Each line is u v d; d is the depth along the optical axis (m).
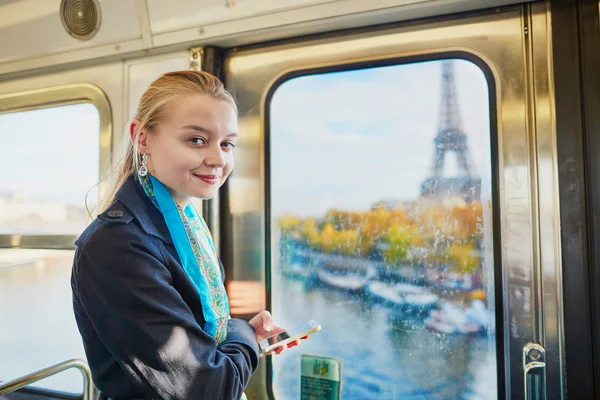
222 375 0.78
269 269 1.55
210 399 0.76
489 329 1.31
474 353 1.33
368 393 1.43
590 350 1.20
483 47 1.33
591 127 1.22
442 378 1.36
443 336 1.36
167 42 1.58
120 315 0.74
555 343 1.24
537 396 1.24
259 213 1.56
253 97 1.58
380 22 1.42
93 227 0.82
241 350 0.89
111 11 1.62
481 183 1.33
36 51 1.79
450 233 1.35
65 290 1.84
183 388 0.75
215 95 0.87
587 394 1.20
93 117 1.79
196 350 0.77
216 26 1.50
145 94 0.89
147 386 0.75
